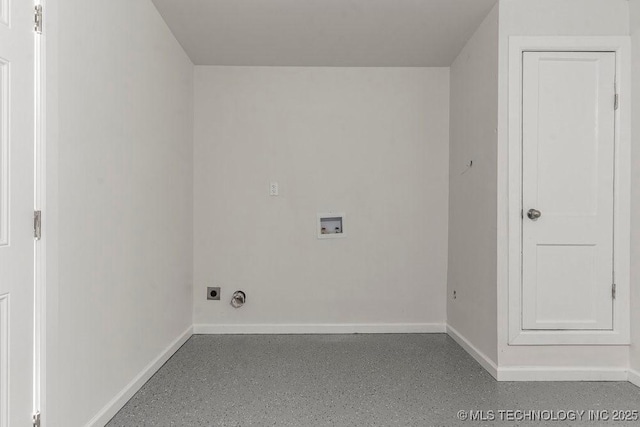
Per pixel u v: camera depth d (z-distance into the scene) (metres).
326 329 3.69
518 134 2.58
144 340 2.53
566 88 2.59
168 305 2.98
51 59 1.59
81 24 1.80
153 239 2.66
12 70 1.43
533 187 2.59
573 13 2.59
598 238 2.60
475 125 3.01
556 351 2.60
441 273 3.71
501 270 2.59
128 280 2.29
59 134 1.64
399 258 3.72
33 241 1.53
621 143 2.59
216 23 2.88
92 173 1.89
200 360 2.96
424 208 3.71
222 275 3.68
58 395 1.64
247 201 3.68
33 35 1.53
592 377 2.60
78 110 1.78
